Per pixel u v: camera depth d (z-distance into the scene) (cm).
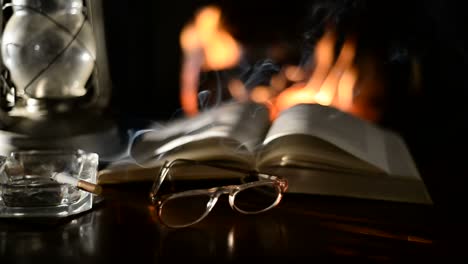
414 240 96
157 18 179
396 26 173
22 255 91
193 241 96
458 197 112
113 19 179
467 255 92
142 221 102
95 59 125
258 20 177
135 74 181
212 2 178
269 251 93
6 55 118
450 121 171
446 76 172
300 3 176
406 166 114
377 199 109
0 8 128
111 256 91
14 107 120
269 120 128
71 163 107
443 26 171
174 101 181
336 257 92
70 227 100
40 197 102
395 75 174
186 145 112
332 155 108
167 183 115
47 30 117
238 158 111
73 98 121
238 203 108
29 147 116
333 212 105
